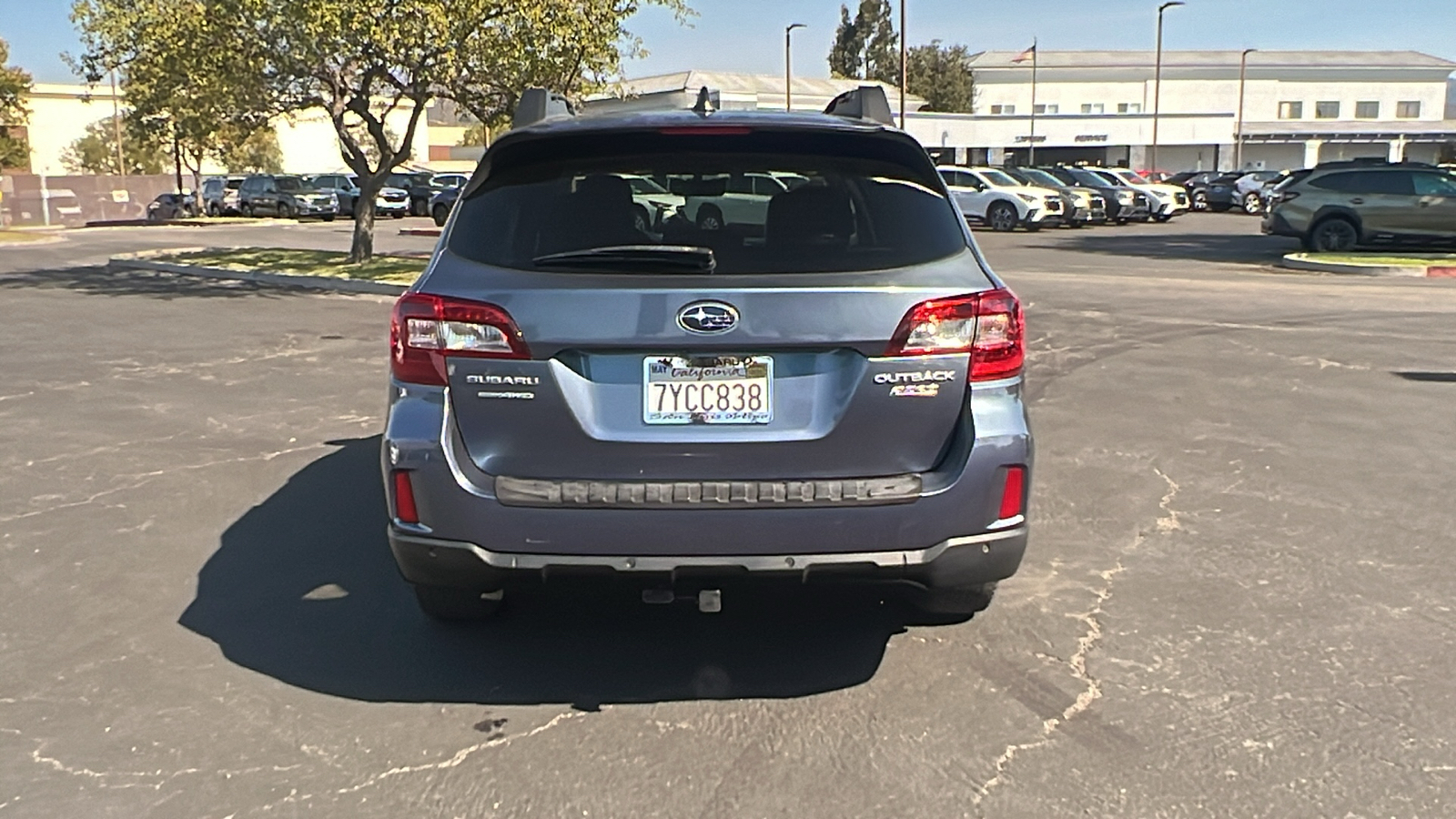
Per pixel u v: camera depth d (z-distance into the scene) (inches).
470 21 632.4
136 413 310.2
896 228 136.7
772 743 134.2
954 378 132.0
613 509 128.6
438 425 131.0
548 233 135.2
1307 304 532.1
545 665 155.1
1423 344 412.2
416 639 163.8
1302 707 141.7
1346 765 128.0
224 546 202.8
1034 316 492.1
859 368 129.5
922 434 132.3
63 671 153.2
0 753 131.4
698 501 128.5
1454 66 3248.0
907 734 135.8
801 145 142.5
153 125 971.9
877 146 143.8
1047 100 3193.9
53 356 409.1
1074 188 1243.8
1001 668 153.3
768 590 137.9
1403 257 760.3
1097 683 148.6
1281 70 3198.8
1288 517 216.8
